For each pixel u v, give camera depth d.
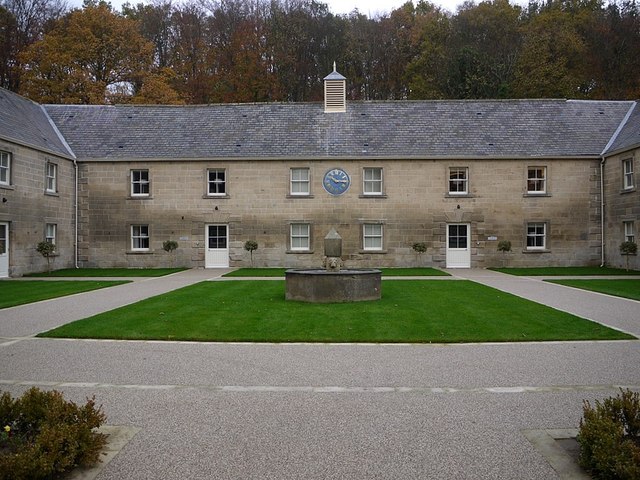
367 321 11.12
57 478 4.25
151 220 26.91
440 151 26.59
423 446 4.84
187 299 14.42
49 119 28.41
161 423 5.42
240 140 27.39
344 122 28.14
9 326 10.73
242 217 26.81
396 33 51.19
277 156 26.50
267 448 4.80
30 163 23.22
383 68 50.38
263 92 43.47
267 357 8.23
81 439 4.40
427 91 44.78
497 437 5.04
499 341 9.34
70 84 37.56
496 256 26.67
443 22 50.88
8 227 21.91
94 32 40.06
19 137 22.58
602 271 23.81
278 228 26.80
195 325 10.68
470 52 43.69
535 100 29.30
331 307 12.98
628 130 26.17
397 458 4.60
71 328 10.30
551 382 6.83
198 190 26.83
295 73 47.28
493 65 44.25
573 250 26.66
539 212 26.64
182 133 27.91
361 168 26.61
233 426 5.33
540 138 27.22
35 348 8.81
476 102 29.30
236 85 43.56
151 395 6.34
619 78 43.00
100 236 26.98
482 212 26.66
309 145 26.97
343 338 9.52
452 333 9.93
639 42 43.31
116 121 28.61
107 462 4.54
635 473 3.82
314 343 9.23
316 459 4.58
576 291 16.44
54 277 21.91
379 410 5.79
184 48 46.75
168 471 4.38
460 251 26.84
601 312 12.34
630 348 8.77
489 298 14.65
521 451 4.74
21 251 22.59
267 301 14.06
